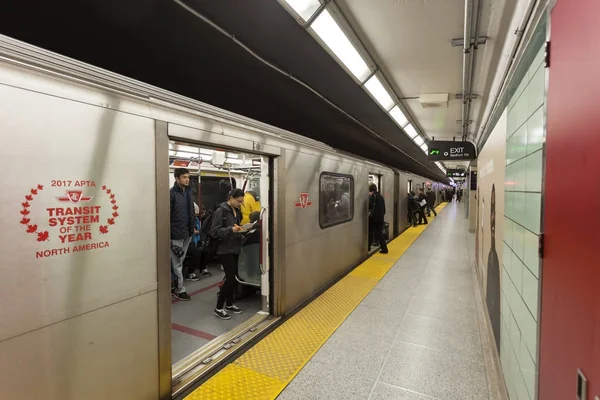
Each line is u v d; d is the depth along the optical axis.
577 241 1.02
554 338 1.23
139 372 2.05
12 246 1.44
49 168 1.57
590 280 0.91
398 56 3.55
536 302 1.50
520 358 1.82
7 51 1.45
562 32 1.19
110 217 1.86
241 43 2.62
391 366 2.82
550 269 1.30
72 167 1.67
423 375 2.69
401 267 6.21
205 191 6.90
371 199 7.44
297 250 4.05
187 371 2.62
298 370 2.74
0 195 1.40
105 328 1.84
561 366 1.15
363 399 2.39
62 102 1.63
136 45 2.36
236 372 2.70
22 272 1.47
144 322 2.08
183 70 2.84
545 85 1.40
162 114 2.20
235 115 2.99
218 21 2.31
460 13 2.65
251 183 5.94
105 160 1.83
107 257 1.84
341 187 5.53
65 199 1.64
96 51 2.34
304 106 4.14
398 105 5.40
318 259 4.65
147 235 2.09
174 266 4.33
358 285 5.07
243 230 3.65
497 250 2.87
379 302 4.34
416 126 7.53
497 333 2.73
